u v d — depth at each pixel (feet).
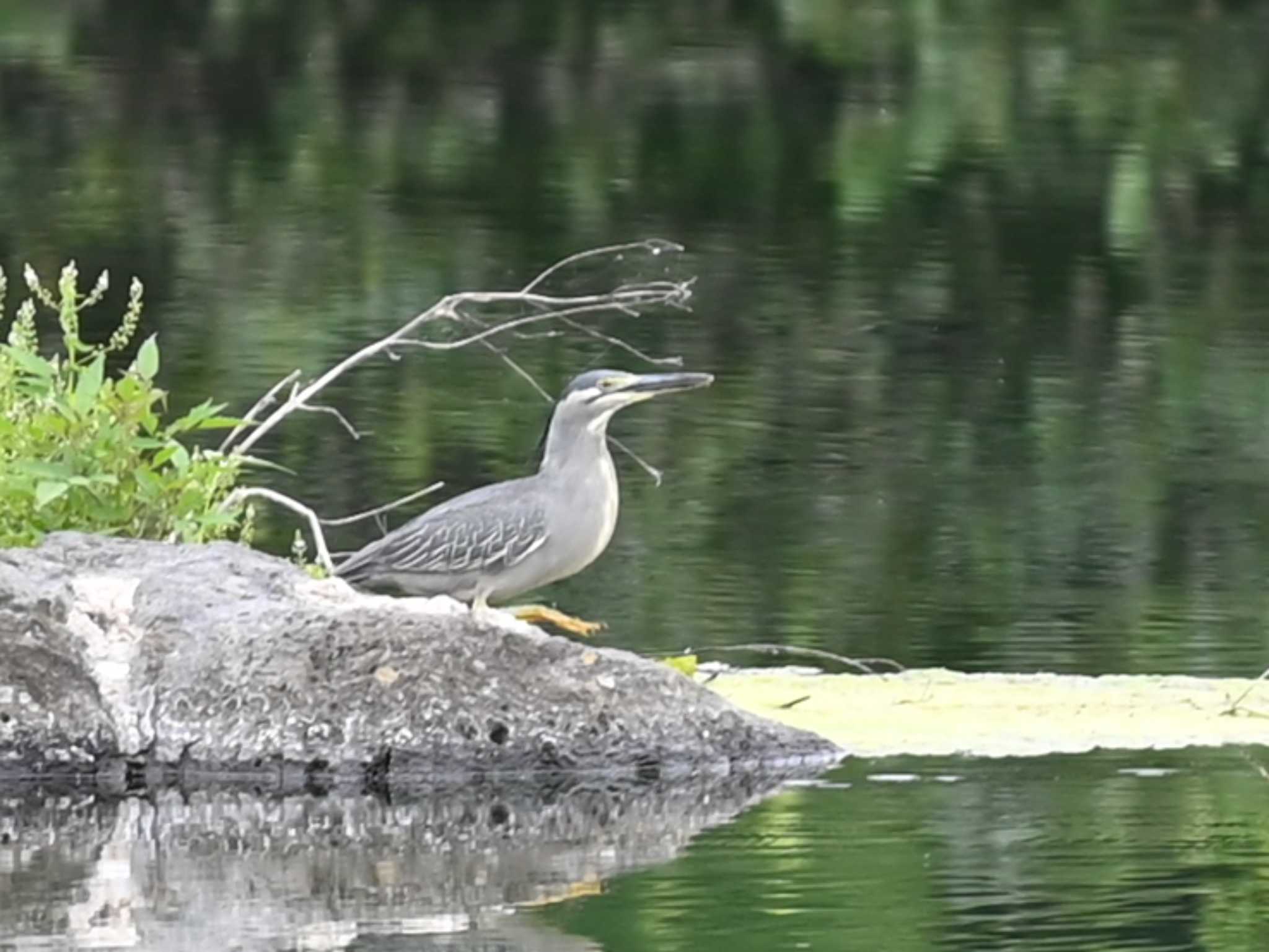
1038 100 104.47
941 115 101.81
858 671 40.11
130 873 28.48
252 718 32.99
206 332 67.10
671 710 33.35
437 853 29.27
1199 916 25.89
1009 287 76.69
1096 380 65.46
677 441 58.18
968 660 40.78
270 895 27.37
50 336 66.54
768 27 116.98
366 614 33.40
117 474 37.11
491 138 97.96
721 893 27.04
